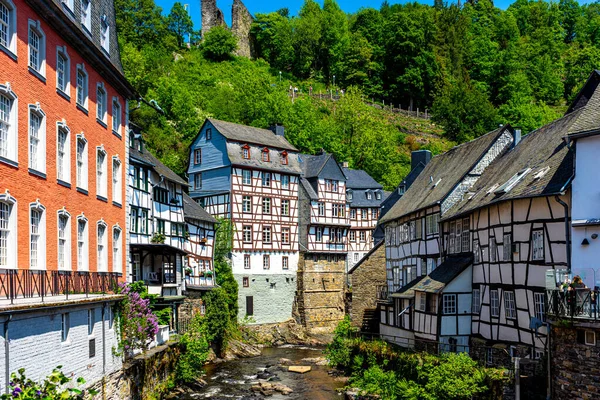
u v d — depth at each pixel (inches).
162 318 1136.2
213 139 2026.3
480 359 1063.6
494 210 1042.1
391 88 3978.8
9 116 597.9
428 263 1344.7
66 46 737.0
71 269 739.4
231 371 1397.6
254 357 1630.2
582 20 5059.1
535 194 877.2
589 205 776.9
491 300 1050.7
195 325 1395.2
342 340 1406.3
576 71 4237.2
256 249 1991.9
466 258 1150.3
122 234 971.3
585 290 684.7
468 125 3442.4
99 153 880.3
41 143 664.4
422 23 4089.6
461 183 1266.0
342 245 2244.1
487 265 1066.1
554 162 924.6
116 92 949.8
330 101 3663.9
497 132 1283.2
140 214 1268.5
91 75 832.3
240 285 1934.1
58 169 717.3
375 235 2182.6
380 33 4217.5
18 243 601.9
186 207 1646.2
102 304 768.9
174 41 3656.5
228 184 1959.9
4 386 510.3
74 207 756.0
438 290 1103.6
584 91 1105.4
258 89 2869.1
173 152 2202.3
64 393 560.7
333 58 4158.5
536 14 4992.6
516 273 962.1
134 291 952.3
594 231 772.6
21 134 612.4
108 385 774.5
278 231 2065.7
